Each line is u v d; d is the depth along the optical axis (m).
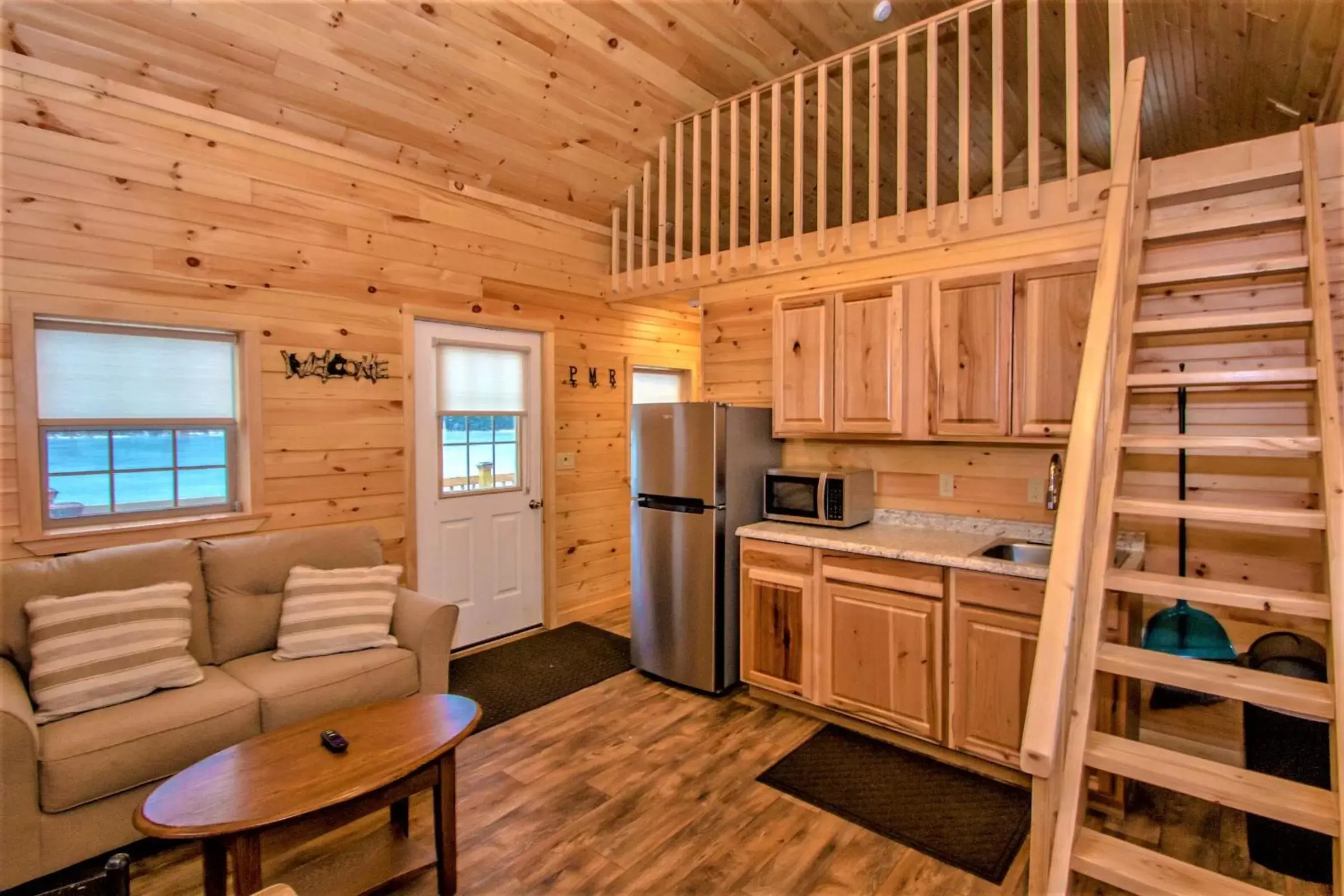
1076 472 1.75
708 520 3.36
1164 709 2.65
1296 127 4.05
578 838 2.25
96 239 2.58
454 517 3.92
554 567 4.44
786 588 3.16
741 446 3.48
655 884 2.03
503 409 4.16
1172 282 2.23
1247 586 1.77
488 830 2.30
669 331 5.32
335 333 3.30
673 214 4.80
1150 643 2.49
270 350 3.07
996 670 2.55
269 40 2.73
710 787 2.56
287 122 3.08
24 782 1.88
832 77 3.93
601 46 3.34
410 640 2.88
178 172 2.79
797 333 3.38
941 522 3.23
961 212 2.94
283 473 3.13
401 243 3.56
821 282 3.55
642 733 3.01
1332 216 2.25
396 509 3.57
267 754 1.90
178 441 2.88
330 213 3.27
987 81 4.23
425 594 3.78
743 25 3.43
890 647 2.83
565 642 4.20
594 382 4.70
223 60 2.73
